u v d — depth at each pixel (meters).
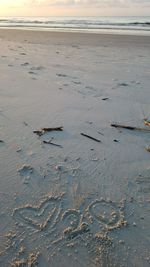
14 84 3.74
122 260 1.42
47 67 4.94
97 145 2.38
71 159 2.16
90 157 2.20
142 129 2.68
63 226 1.57
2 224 1.56
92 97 3.44
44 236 1.51
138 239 1.52
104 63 5.66
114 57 6.53
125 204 1.75
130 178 1.99
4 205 1.69
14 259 1.38
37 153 2.20
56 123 2.68
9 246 1.44
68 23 27.59
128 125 2.75
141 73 4.83
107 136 2.53
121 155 2.26
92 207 1.72
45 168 2.03
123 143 2.44
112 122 2.79
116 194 1.83
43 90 3.57
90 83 4.05
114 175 2.01
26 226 1.56
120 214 1.68
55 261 1.39
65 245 1.47
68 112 2.94
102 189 1.87
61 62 5.53
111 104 3.25
